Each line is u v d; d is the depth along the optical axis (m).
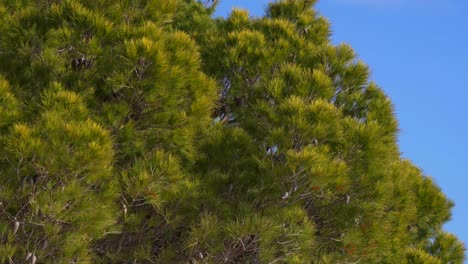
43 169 8.25
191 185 10.20
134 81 9.31
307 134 10.28
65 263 8.74
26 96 9.60
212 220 9.91
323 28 13.41
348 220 10.98
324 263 10.46
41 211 8.48
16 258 8.75
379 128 10.96
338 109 10.88
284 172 9.95
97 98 9.87
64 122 8.46
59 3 10.36
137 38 9.52
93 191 9.23
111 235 10.41
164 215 9.99
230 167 10.98
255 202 10.69
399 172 12.24
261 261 10.03
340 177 10.18
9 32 9.77
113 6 10.23
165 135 10.07
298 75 11.16
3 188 8.64
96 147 8.22
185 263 10.34
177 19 15.12
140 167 9.46
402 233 12.76
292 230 10.05
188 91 10.05
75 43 9.58
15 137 8.12
